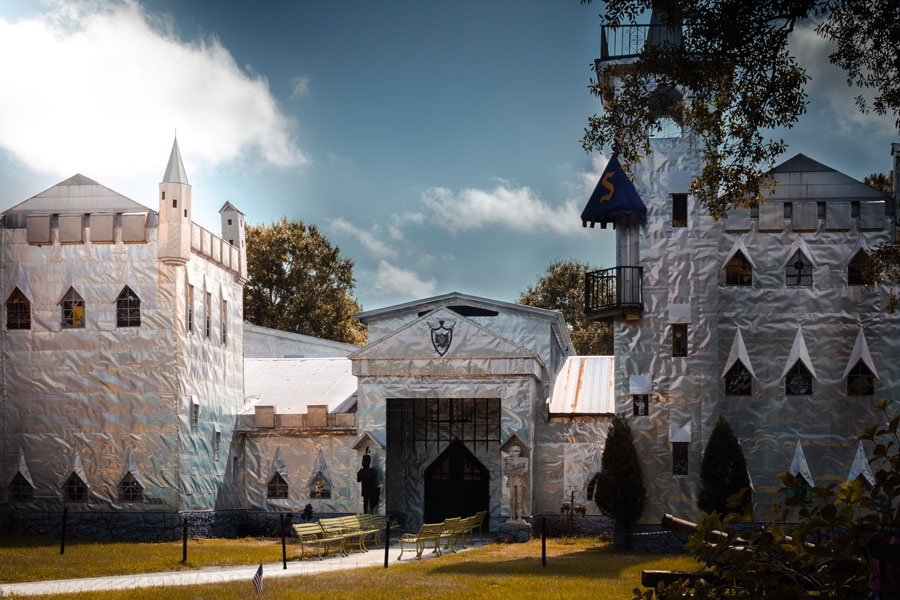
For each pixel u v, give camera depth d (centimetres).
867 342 3316
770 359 3341
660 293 3384
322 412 4091
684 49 1891
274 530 4066
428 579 2209
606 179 3391
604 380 4278
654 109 2014
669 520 994
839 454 3288
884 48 1808
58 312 3672
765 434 3316
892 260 2458
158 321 3625
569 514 3888
